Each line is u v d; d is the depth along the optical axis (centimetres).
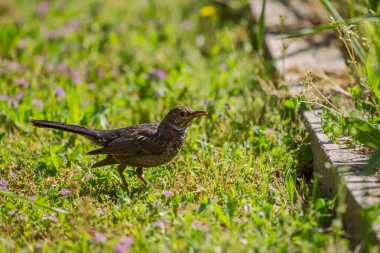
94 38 1828
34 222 928
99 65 1692
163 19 1967
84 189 1049
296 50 1570
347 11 1463
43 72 1622
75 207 981
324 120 1147
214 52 1728
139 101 1498
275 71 1488
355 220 873
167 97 1446
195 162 1131
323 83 1346
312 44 1597
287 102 1282
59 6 2062
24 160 1167
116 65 1698
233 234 848
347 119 985
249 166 1087
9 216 949
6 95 1446
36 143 1260
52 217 933
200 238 836
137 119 1387
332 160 1004
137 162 1070
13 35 1812
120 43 1819
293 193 985
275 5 1839
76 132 1091
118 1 2098
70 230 902
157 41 1836
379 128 1010
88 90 1547
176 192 1022
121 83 1570
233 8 1942
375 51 1027
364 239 818
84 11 2027
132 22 1952
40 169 1124
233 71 1541
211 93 1462
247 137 1252
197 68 1648
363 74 1200
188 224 873
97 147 1241
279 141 1198
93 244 847
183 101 1434
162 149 1074
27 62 1675
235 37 1778
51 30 1895
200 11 1947
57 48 1788
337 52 1551
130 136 1069
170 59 1717
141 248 838
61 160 1158
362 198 876
